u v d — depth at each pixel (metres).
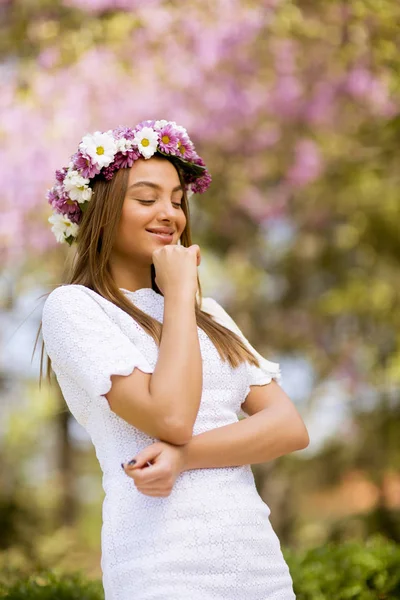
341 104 9.64
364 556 4.19
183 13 8.66
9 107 8.62
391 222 11.16
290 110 9.62
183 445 2.23
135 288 2.62
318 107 9.59
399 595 4.06
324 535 11.49
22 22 8.88
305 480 12.78
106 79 8.65
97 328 2.31
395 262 11.66
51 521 11.62
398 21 7.88
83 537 12.75
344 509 12.68
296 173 10.41
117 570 2.21
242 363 2.54
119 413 2.22
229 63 9.08
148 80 8.78
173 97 8.98
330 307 11.72
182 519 2.22
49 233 9.05
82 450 16.03
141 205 2.53
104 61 8.66
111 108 8.72
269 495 11.99
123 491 2.27
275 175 10.80
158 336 2.42
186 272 2.35
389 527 11.31
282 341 12.05
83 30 8.69
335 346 12.10
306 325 12.04
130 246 2.54
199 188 2.81
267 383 2.58
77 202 2.64
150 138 2.55
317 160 10.34
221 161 10.15
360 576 4.07
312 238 11.88
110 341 2.29
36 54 8.94
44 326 2.40
